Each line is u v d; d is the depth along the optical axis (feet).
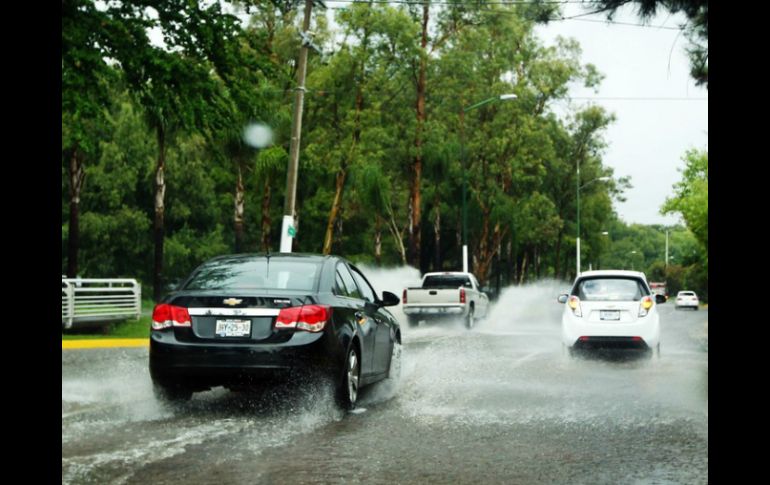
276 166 122.62
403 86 147.43
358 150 129.70
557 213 237.66
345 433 26.09
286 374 28.43
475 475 20.58
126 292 81.46
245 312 29.04
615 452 23.38
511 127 168.14
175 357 28.86
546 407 31.83
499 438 25.43
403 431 26.55
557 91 184.75
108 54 72.08
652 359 52.90
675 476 20.57
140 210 187.73
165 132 122.62
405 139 148.56
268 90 118.73
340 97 132.67
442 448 23.86
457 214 198.90
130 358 52.06
